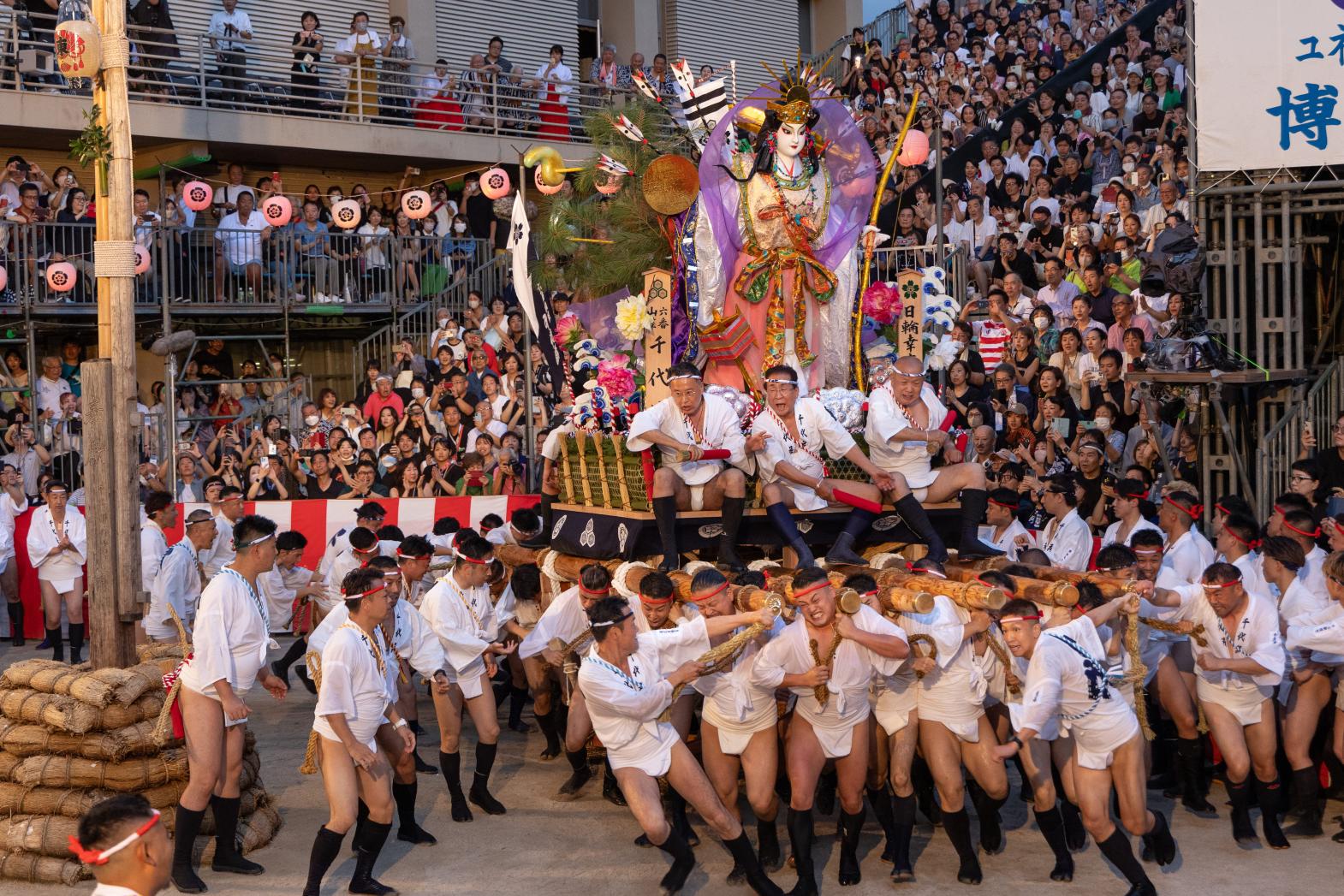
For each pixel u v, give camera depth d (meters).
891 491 8.17
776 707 7.14
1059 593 6.93
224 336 18.14
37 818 7.33
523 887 7.15
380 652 7.09
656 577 7.08
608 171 10.45
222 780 7.36
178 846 7.07
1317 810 7.66
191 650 7.25
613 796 8.59
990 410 12.45
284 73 19.34
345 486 14.38
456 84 20.78
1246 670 7.23
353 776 6.88
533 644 8.36
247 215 18.12
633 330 8.58
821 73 9.39
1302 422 11.47
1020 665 7.36
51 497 12.88
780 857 7.42
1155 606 7.48
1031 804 8.43
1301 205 11.73
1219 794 8.48
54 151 18.95
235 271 17.98
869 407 8.37
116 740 7.35
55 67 17.77
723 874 7.35
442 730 8.30
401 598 8.36
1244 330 11.86
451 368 15.82
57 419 16.05
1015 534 9.70
